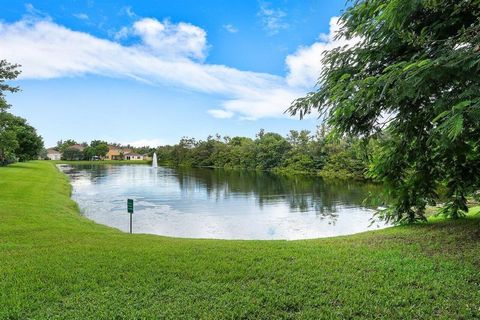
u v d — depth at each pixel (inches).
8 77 628.7
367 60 187.5
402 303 143.7
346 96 158.1
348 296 151.2
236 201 786.8
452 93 138.3
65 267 199.6
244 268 193.5
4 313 142.9
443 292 151.7
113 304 150.9
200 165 3056.1
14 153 1727.4
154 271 191.0
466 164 260.1
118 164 3430.1
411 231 275.4
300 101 197.5
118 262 207.9
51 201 609.3
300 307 143.9
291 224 530.0
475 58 119.7
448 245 221.9
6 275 186.7
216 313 139.9
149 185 1180.5
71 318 139.1
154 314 140.5
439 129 115.1
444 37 159.9
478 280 162.6
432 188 292.4
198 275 183.6
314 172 1777.8
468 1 143.1
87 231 335.6
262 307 144.7
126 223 535.8
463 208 296.8
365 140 212.4
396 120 186.9
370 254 213.8
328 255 215.5
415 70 127.6
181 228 504.4
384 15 146.4
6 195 606.2
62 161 3880.4
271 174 1839.3
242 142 2886.3
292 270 187.9
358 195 866.1
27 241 274.1
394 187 295.4
